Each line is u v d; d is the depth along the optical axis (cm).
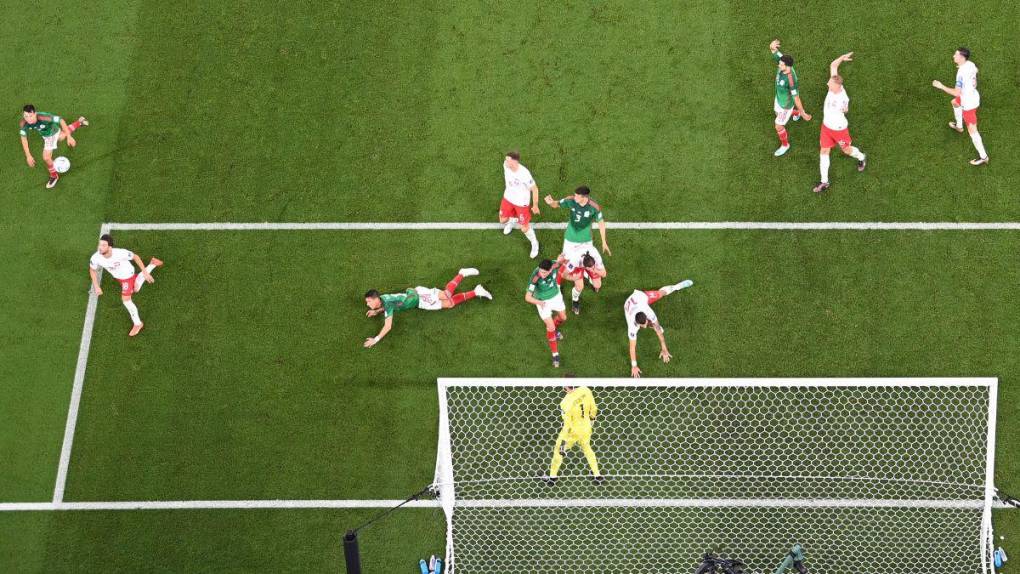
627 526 3350
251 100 3916
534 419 3481
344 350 3575
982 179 3684
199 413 3516
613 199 3722
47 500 3428
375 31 4000
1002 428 3400
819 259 3616
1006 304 3531
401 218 3738
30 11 4062
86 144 3866
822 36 3906
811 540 3303
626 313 3422
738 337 3534
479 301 3619
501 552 3331
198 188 3794
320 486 3419
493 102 3878
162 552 3359
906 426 3422
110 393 3550
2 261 3719
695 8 3972
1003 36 3869
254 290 3662
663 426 3450
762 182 3725
